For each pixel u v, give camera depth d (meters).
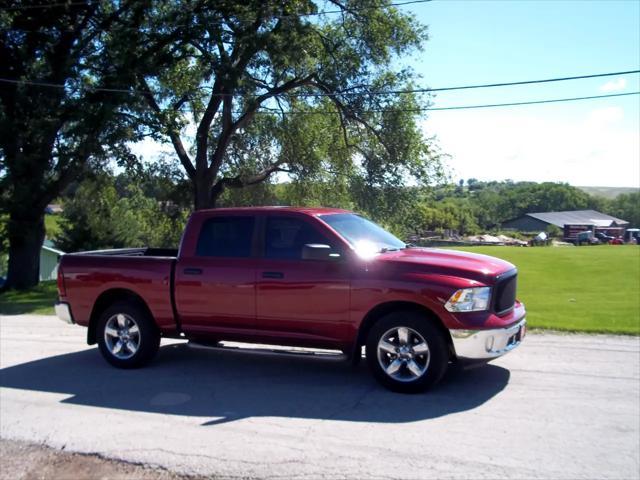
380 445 4.73
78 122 20.39
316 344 6.62
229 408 5.81
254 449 4.73
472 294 5.89
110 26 22.64
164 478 4.32
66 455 4.80
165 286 7.29
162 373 7.29
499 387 6.25
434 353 5.95
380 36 23.25
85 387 6.76
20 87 20.66
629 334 9.16
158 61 21.80
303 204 27.44
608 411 5.43
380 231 7.49
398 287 6.07
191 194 27.89
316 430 5.12
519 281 20.03
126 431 5.25
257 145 27.08
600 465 4.26
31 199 21.58
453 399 5.87
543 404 5.66
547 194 142.38
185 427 5.30
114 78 20.42
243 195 29.38
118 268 7.64
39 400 6.29
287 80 24.17
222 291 6.95
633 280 19.91
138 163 21.31
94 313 7.91
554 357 7.59
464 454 4.50
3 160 20.77
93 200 32.81
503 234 97.38
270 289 6.69
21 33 21.42
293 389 6.41
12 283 23.80
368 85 23.50
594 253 34.72
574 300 13.89
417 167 24.80
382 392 6.19
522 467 4.25
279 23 21.73
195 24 21.11
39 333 10.93
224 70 21.38
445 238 83.50
